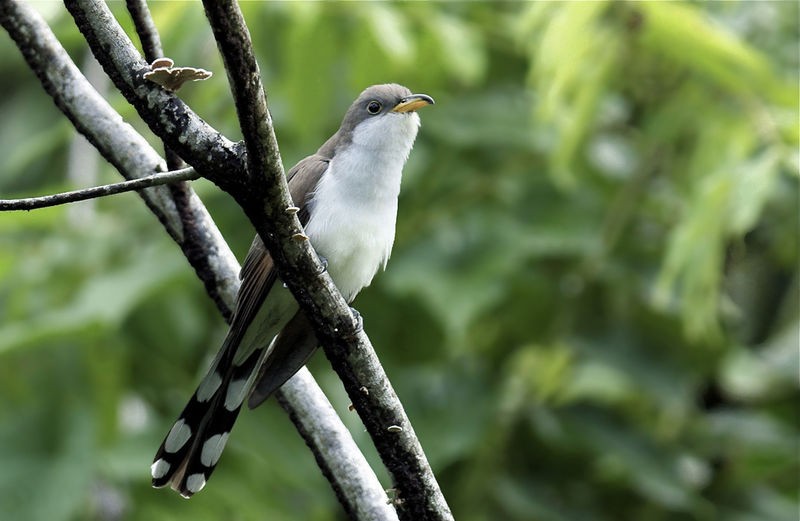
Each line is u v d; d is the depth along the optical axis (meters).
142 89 5.46
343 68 11.44
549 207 11.90
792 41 11.75
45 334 10.14
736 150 10.05
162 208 7.16
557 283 12.02
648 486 11.38
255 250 7.46
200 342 11.66
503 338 12.45
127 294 10.64
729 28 11.25
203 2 4.91
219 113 11.56
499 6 12.78
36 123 15.09
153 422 10.44
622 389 11.74
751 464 12.73
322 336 6.02
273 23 11.03
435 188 12.06
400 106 8.76
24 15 6.97
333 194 8.36
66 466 9.74
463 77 11.59
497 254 11.43
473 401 11.74
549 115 10.13
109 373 10.52
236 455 10.62
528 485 11.68
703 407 13.88
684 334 11.85
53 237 11.88
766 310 14.37
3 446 9.78
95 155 12.73
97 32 5.45
